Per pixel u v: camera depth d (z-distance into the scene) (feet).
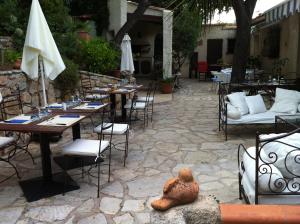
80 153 10.65
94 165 13.39
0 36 22.02
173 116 23.85
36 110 13.25
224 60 54.65
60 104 14.80
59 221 9.00
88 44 27.43
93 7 35.76
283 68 29.22
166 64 37.40
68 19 27.84
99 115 23.41
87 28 31.24
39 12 13.99
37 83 18.45
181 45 43.86
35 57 13.99
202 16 17.12
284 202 7.54
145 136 18.11
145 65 49.98
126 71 30.35
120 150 15.40
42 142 11.09
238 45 19.27
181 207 5.43
